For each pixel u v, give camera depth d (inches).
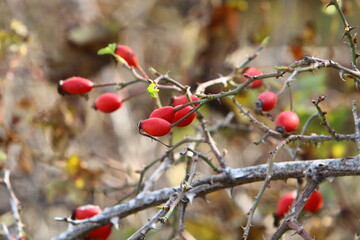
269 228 181.9
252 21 222.5
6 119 205.0
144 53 237.5
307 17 226.5
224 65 208.5
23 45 177.9
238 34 214.4
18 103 193.5
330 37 193.3
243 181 106.8
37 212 203.2
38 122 187.3
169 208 93.0
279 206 127.4
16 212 130.3
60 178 197.8
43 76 207.0
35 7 224.2
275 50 224.2
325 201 171.5
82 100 195.2
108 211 115.0
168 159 131.3
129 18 237.3
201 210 191.0
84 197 186.4
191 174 95.5
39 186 206.1
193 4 245.0
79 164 184.4
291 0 229.6
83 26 210.4
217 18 215.5
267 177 95.1
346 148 180.5
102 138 222.4
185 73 211.3
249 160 207.6
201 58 211.9
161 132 92.6
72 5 221.8
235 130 189.9
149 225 92.4
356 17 222.2
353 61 99.1
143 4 240.7
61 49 209.2
